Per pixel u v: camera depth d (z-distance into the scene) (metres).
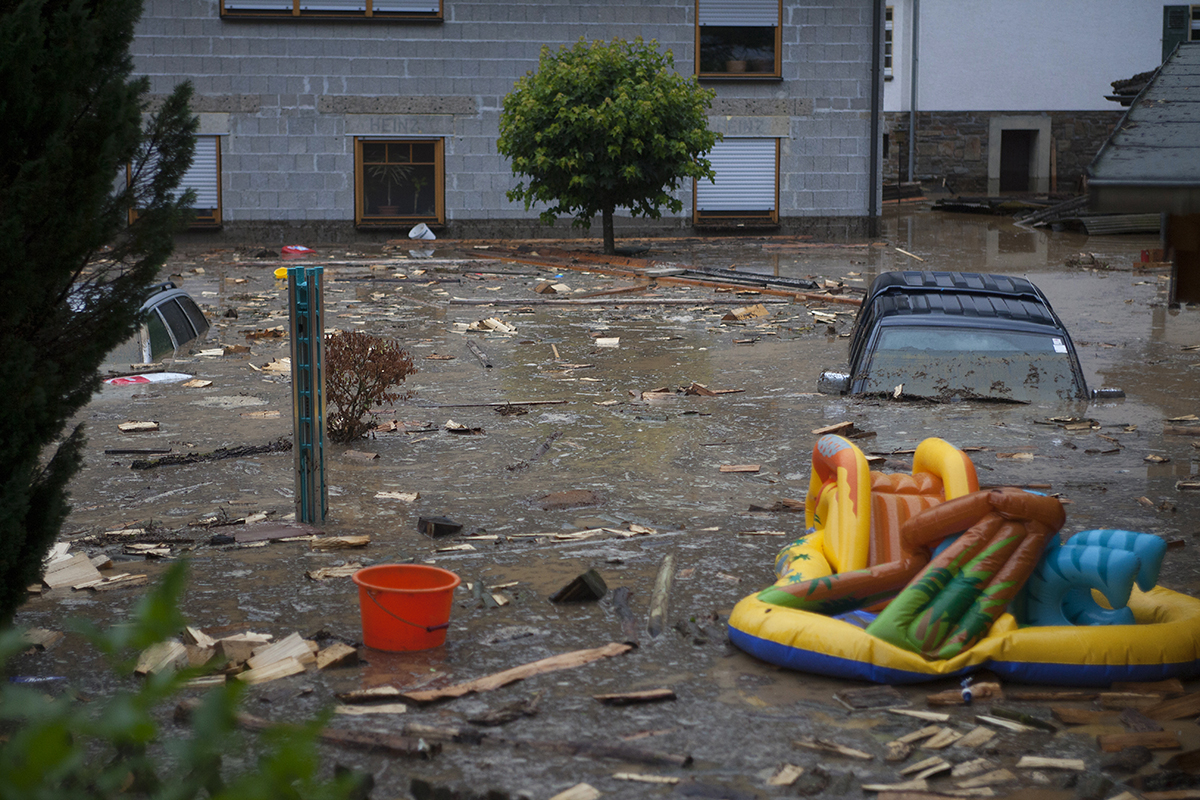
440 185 31.05
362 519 7.42
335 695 4.57
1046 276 23.22
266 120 30.25
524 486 8.32
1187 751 4.08
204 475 8.62
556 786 3.82
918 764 3.97
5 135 4.62
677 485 8.35
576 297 20.08
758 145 31.92
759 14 31.33
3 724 4.15
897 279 12.42
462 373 13.15
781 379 12.64
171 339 14.04
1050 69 43.34
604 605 5.73
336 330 16.14
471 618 5.54
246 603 5.74
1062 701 4.57
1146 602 5.18
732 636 5.11
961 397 11.14
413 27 30.30
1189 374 12.98
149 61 29.69
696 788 3.81
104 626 5.34
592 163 25.62
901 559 5.13
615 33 30.98
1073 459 8.98
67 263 4.86
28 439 4.88
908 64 43.16
